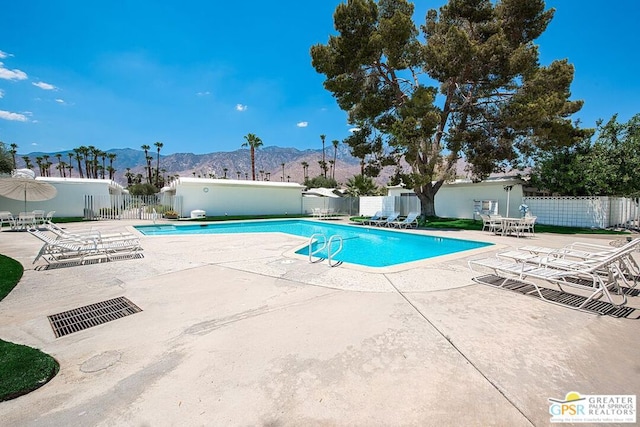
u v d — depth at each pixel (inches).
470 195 772.0
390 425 77.4
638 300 173.2
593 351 115.3
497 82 589.3
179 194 867.4
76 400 88.7
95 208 840.3
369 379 97.7
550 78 577.0
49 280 223.8
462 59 538.0
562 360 108.9
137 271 249.4
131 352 118.0
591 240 429.1
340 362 108.3
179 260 291.4
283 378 98.7
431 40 637.9
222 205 930.1
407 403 85.8
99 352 118.4
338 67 634.8
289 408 84.0
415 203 868.6
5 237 479.8
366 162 749.9
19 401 88.2
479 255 309.3
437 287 200.5
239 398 88.7
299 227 725.3
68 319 152.6
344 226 701.3
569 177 599.5
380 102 622.5
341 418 79.9
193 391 92.4
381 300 175.5
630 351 115.3
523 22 596.1
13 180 532.4
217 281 218.5
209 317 152.7
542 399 87.2
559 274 180.1
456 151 621.9
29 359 109.6
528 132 597.0
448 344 121.5
